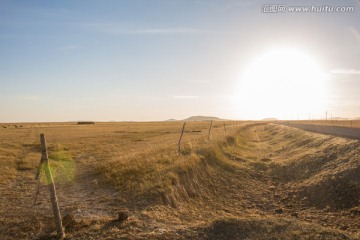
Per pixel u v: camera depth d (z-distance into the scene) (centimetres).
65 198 1252
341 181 1499
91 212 1063
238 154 2723
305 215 1257
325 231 847
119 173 1529
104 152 2689
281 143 3572
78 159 2312
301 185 1644
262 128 8250
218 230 885
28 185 1484
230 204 1429
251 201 1483
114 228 902
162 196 1225
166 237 844
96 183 1458
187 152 2094
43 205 1145
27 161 2103
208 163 1986
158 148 2386
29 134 5553
